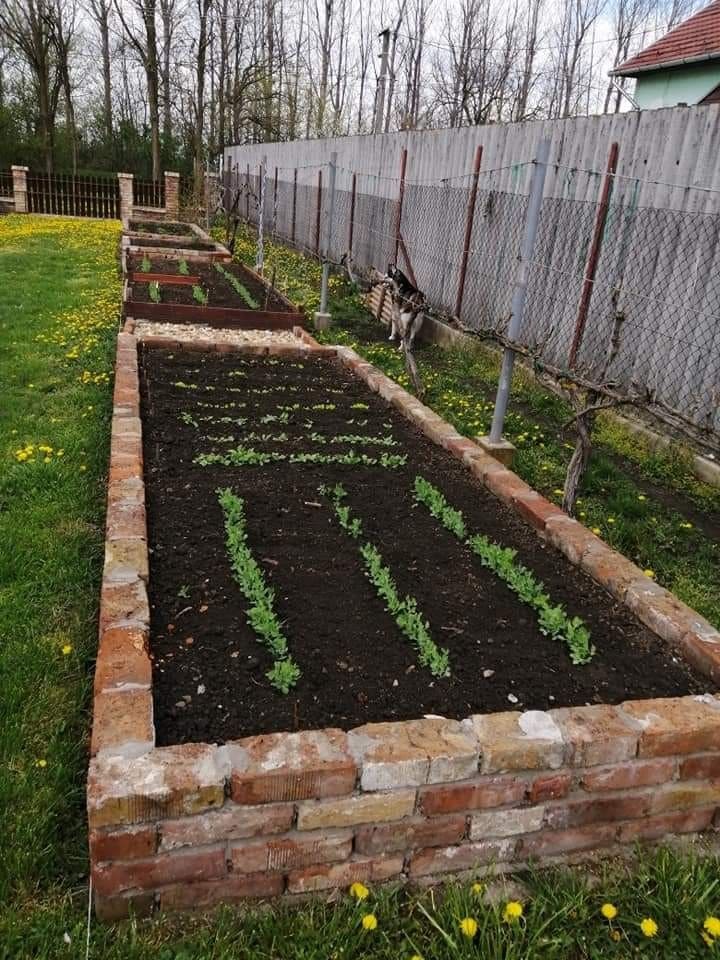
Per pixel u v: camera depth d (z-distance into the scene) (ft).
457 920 6.81
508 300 28.78
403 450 17.28
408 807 7.09
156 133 100.58
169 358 23.94
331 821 6.89
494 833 7.48
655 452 20.53
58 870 7.13
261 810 6.68
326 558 11.76
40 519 13.60
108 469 15.85
